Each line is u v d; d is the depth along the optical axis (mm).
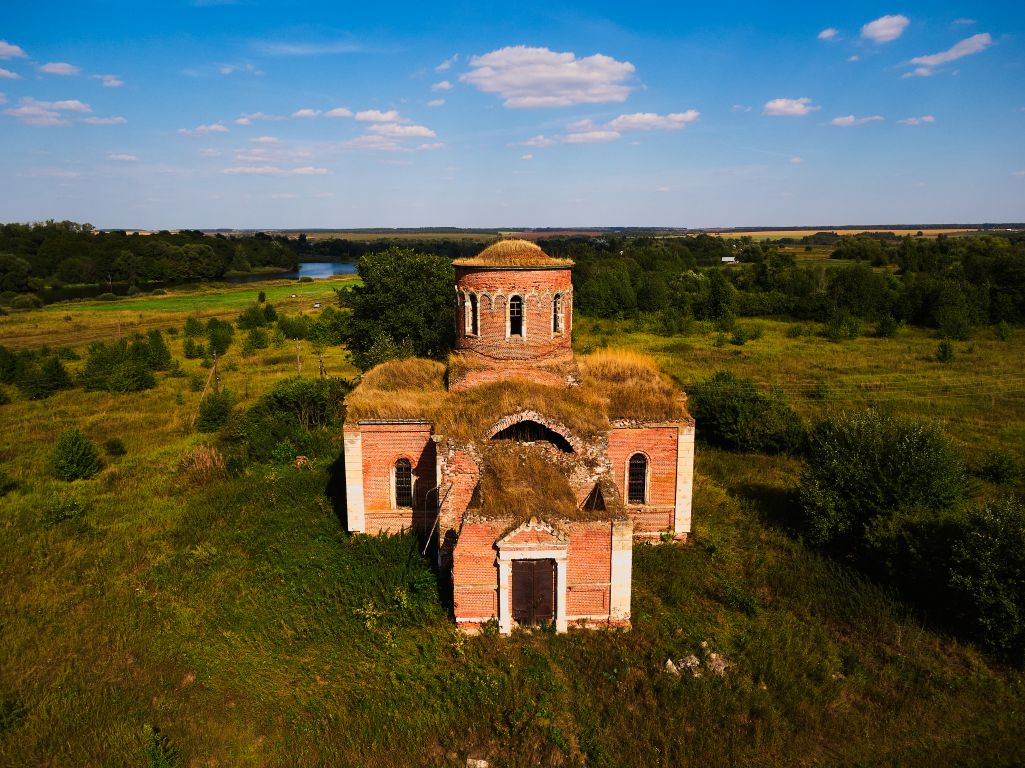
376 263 50031
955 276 91375
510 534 18625
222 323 82125
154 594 21875
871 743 15438
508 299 24547
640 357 29406
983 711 16297
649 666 17812
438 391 26312
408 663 18219
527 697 16656
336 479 31094
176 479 32094
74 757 15289
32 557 24219
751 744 15312
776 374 52750
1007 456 31156
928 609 20094
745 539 25062
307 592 21422
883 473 23641
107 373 54812
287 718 16453
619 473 24938
